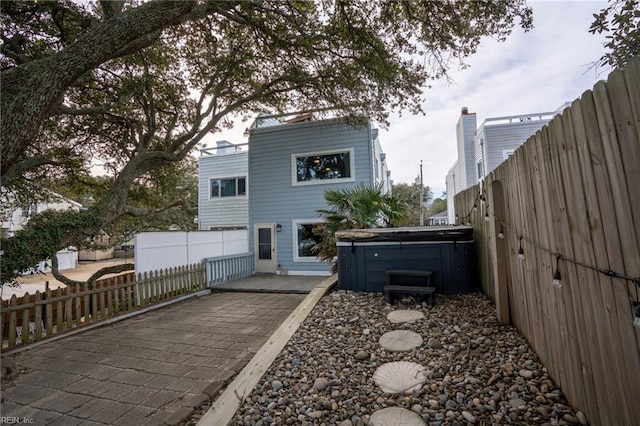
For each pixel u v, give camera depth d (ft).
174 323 17.61
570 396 6.02
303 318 12.45
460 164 47.16
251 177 36.37
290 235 34.71
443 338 9.70
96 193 35.06
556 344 6.61
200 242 28.40
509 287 10.03
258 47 27.14
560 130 5.83
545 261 7.02
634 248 3.93
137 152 30.07
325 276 32.42
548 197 6.60
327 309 13.17
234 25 25.46
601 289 4.79
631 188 3.92
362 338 10.38
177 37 27.40
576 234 5.45
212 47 28.50
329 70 26.78
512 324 9.87
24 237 17.93
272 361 9.52
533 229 7.64
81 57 14.75
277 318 17.87
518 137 35.19
